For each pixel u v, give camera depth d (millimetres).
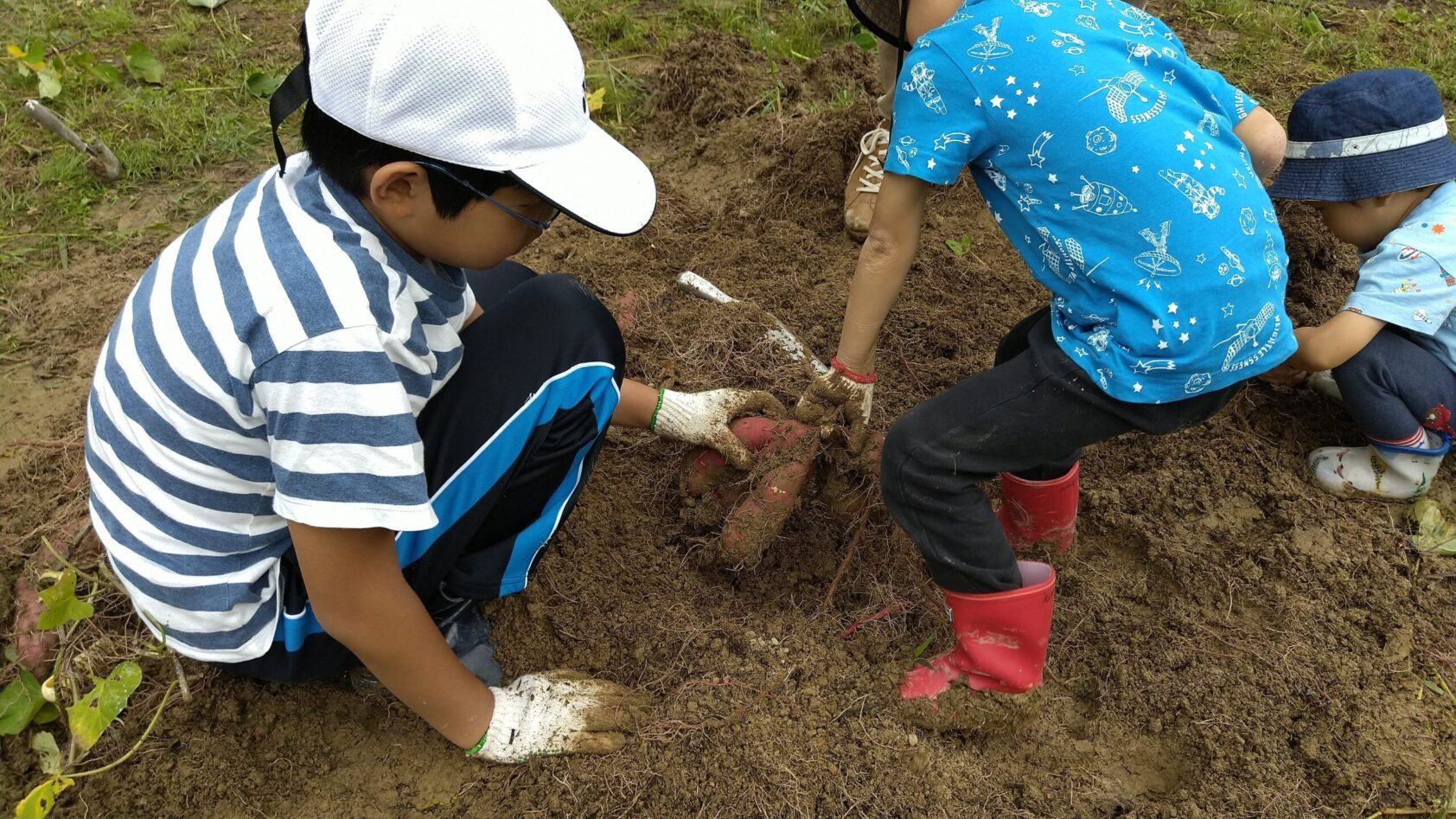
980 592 1839
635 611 2059
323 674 1748
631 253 2928
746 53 3662
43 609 1983
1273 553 2195
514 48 1220
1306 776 1848
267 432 1343
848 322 1888
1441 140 2205
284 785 1799
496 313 1738
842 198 3109
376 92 1192
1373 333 2188
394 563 1469
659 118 3461
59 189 3088
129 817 1742
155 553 1502
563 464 1797
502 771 1798
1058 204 1637
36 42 3383
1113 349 1613
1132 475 2408
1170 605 2127
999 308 2812
